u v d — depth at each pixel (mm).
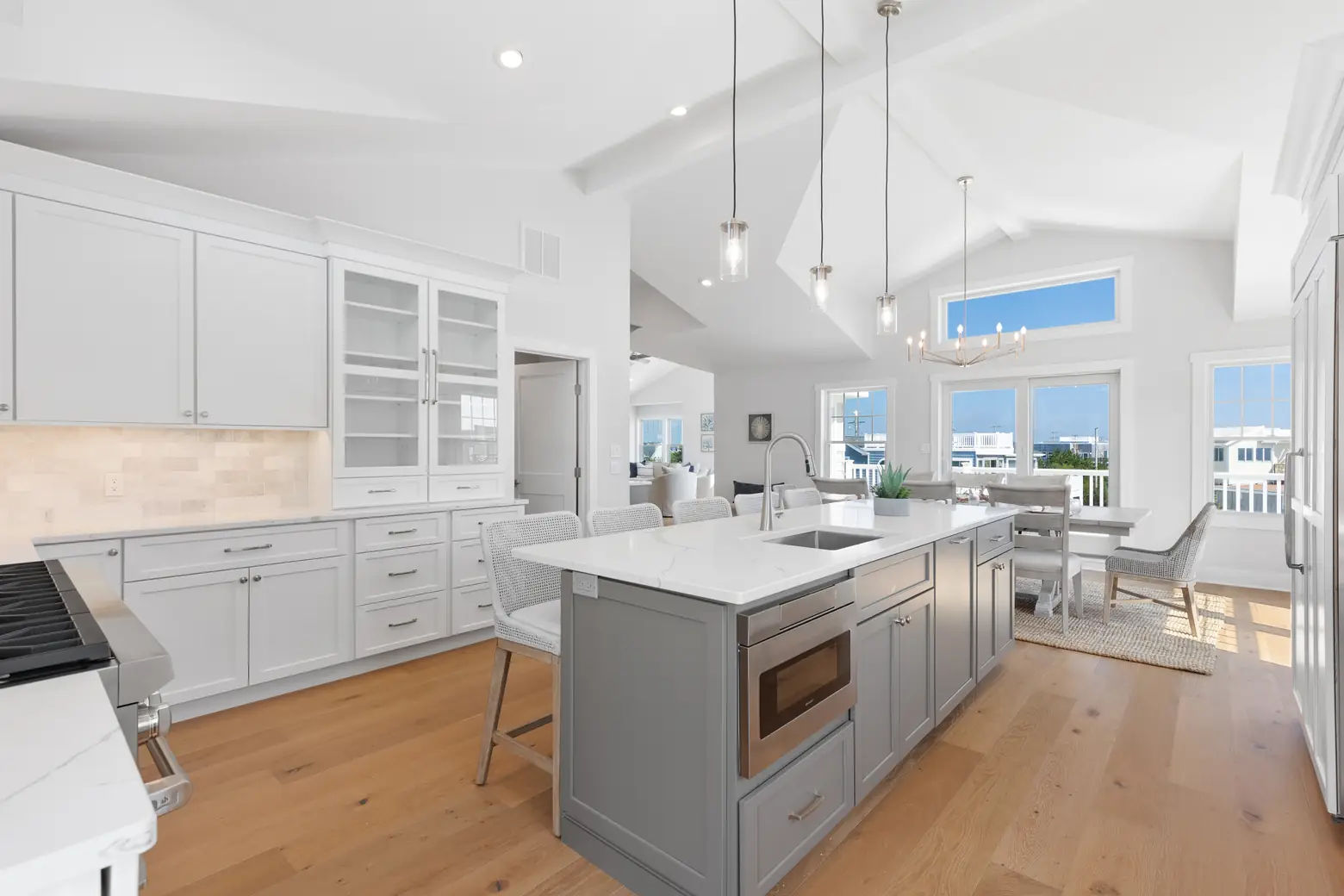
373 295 3529
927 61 3039
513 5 2426
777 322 7121
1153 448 5730
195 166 3098
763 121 3641
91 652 868
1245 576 5312
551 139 3832
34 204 2398
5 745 628
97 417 2551
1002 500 4219
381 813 2049
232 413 2918
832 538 2695
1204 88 2801
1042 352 6363
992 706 2904
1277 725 2693
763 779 1631
